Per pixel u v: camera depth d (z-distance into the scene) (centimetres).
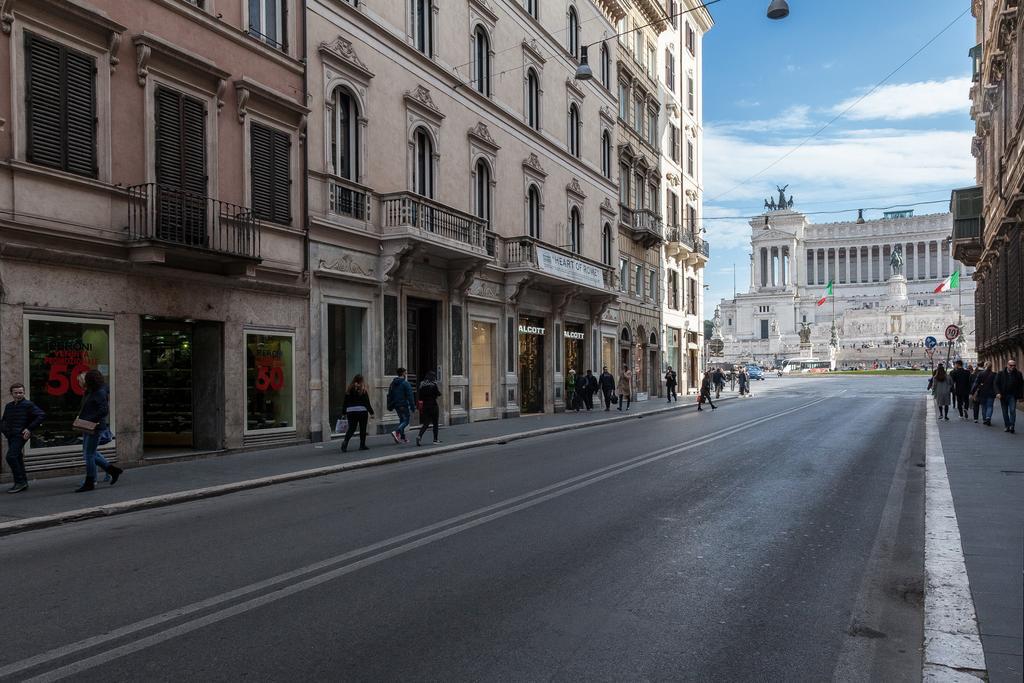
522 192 2798
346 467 1373
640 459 1423
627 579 631
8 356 1169
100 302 1315
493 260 2544
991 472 1166
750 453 1518
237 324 1597
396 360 2081
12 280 1175
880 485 1121
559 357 3111
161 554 732
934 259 12544
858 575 652
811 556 712
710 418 2628
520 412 2800
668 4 4688
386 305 2047
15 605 575
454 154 2362
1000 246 3005
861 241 12562
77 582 638
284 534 811
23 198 1184
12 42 1170
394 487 1141
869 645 495
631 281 3994
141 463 1376
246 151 1614
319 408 1820
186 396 1588
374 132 2003
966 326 9869
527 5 2906
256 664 455
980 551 676
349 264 1916
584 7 3391
